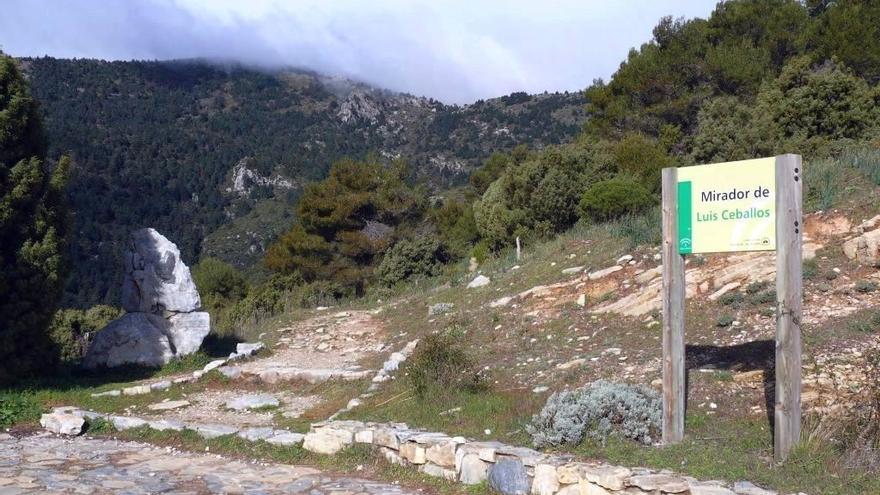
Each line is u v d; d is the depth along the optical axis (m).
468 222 35.81
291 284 32.56
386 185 38.34
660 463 7.18
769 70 30.48
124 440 11.03
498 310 15.09
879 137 19.47
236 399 13.38
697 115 28.56
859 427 7.04
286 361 16.17
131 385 14.59
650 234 15.74
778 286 6.98
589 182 24.81
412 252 30.47
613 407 8.17
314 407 12.41
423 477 8.41
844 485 6.36
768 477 6.62
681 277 7.80
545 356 11.74
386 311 19.89
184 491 8.25
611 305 13.27
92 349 16.25
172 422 11.33
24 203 14.35
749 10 32.97
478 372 11.21
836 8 30.34
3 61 14.34
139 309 16.78
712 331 10.73
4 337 13.95
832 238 12.23
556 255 17.91
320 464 9.34
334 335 18.45
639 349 10.92
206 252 54.38
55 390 13.94
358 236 35.91
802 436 7.00
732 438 7.66
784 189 6.95
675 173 7.80
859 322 9.59
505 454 7.77
